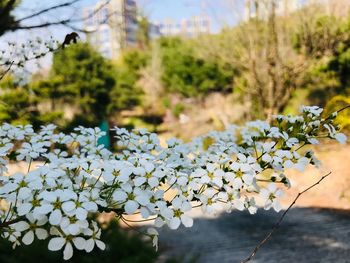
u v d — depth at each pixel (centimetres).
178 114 2258
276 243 668
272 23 1395
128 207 131
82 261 389
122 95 2295
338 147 1233
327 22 1424
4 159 186
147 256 439
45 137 189
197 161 171
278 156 160
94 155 177
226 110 1825
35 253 339
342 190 943
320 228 727
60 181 133
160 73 2483
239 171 153
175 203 140
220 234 709
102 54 2173
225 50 1555
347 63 1589
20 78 291
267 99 1455
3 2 279
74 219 120
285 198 937
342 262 583
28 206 120
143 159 145
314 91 1647
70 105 1827
